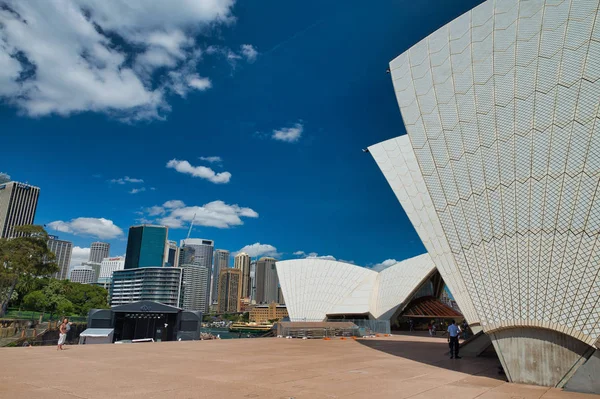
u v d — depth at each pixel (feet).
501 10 49.88
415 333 124.98
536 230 38.37
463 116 48.85
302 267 166.61
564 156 38.91
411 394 29.17
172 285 552.82
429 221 51.88
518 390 31.30
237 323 638.94
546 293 35.37
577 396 29.12
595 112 38.11
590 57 40.04
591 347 31.73
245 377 35.65
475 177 45.19
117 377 34.76
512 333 36.65
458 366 45.55
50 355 52.24
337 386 31.81
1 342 137.69
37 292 224.12
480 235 42.57
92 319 113.39
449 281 45.06
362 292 151.94
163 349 63.10
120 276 583.17
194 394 27.89
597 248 34.32
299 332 97.60
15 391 28.27
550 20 44.52
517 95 44.47
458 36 53.72
